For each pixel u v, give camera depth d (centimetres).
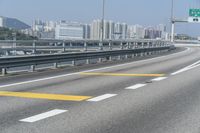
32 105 1115
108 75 1995
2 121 909
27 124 879
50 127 850
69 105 1112
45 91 1398
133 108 1075
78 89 1452
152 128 851
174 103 1163
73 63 2638
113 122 902
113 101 1183
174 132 819
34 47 2331
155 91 1407
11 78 1839
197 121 922
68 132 809
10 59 1997
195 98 1259
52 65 2558
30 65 2159
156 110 1051
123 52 3559
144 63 2925
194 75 2006
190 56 4091
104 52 3114
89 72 2170
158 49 5006
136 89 1456
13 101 1182
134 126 866
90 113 1001
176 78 1856
